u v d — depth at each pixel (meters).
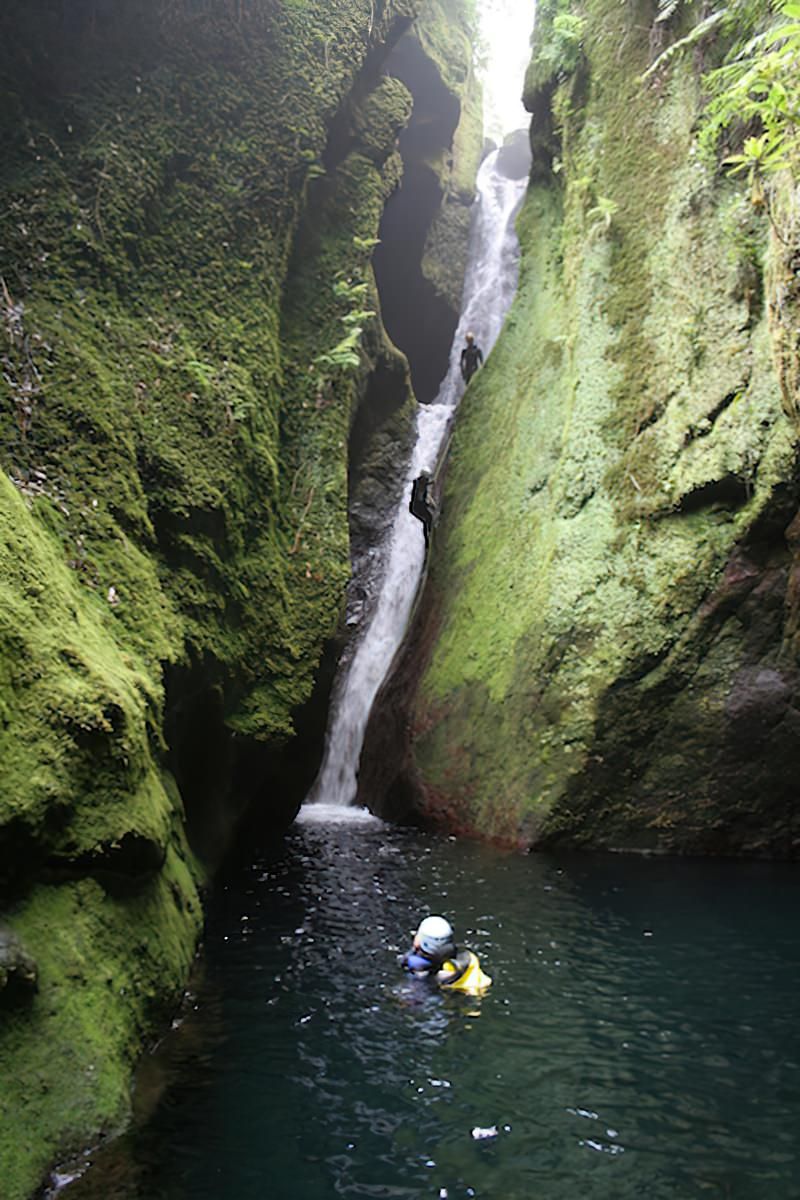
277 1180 3.66
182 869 6.36
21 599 4.77
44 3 8.79
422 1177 3.73
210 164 9.66
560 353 13.28
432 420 18.22
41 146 8.33
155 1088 4.38
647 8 12.21
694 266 10.92
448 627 13.48
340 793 14.63
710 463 10.17
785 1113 4.30
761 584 9.91
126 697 5.09
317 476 10.32
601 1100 4.43
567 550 11.25
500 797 10.98
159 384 8.29
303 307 11.21
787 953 6.67
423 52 19.41
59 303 7.80
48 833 4.21
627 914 7.71
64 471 6.82
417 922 7.42
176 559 7.82
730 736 10.05
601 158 12.50
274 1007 5.54
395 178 13.46
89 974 4.22
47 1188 3.41
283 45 10.64
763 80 6.92
